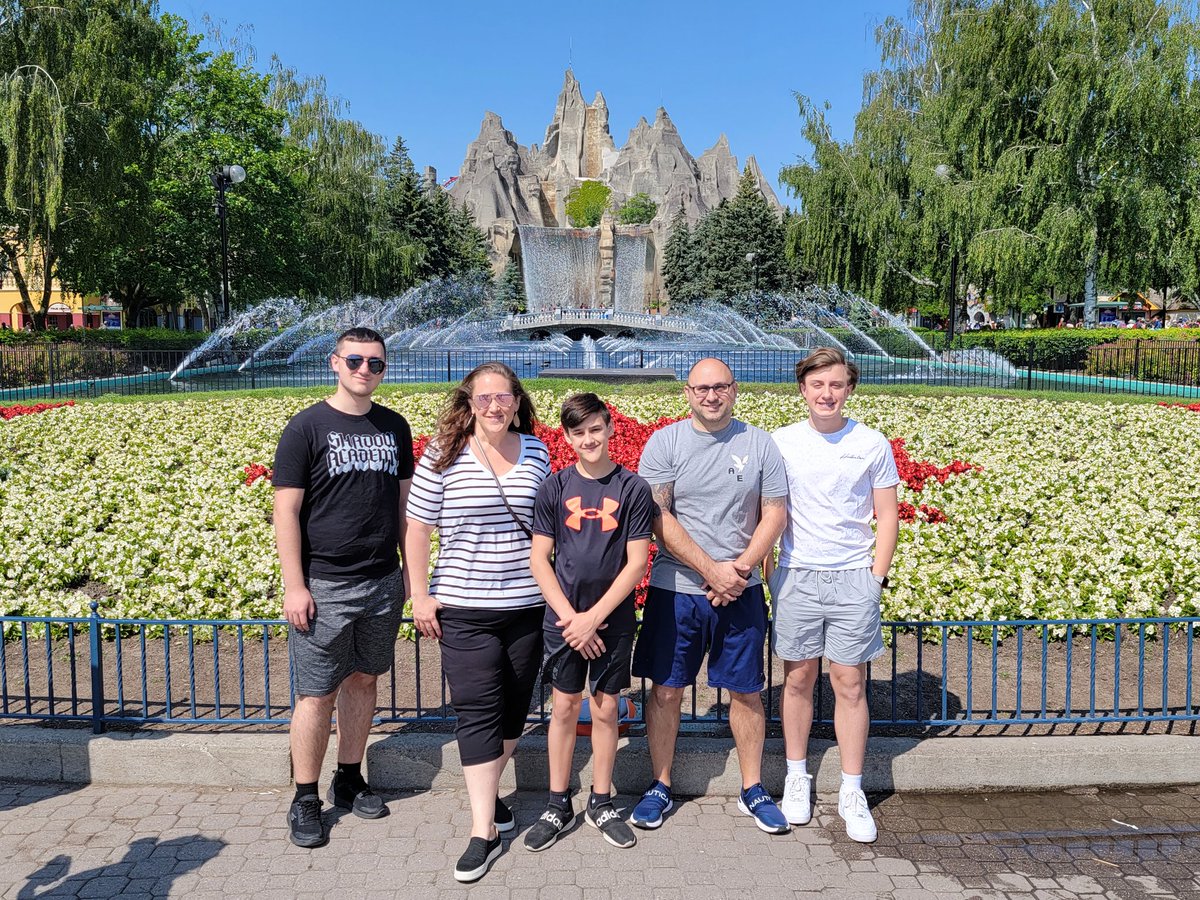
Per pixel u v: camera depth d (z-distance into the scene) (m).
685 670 3.71
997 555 6.52
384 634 3.79
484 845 3.39
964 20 28.45
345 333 3.72
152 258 34.78
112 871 3.37
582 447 3.52
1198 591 5.79
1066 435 11.29
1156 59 24.53
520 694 3.69
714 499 3.69
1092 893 3.26
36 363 20.84
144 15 29.05
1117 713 4.25
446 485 3.67
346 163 42.22
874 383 21.80
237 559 6.40
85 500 7.98
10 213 27.61
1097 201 26.02
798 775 3.83
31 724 4.36
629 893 3.24
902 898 3.22
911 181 32.25
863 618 3.72
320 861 3.45
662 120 160.75
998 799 4.00
